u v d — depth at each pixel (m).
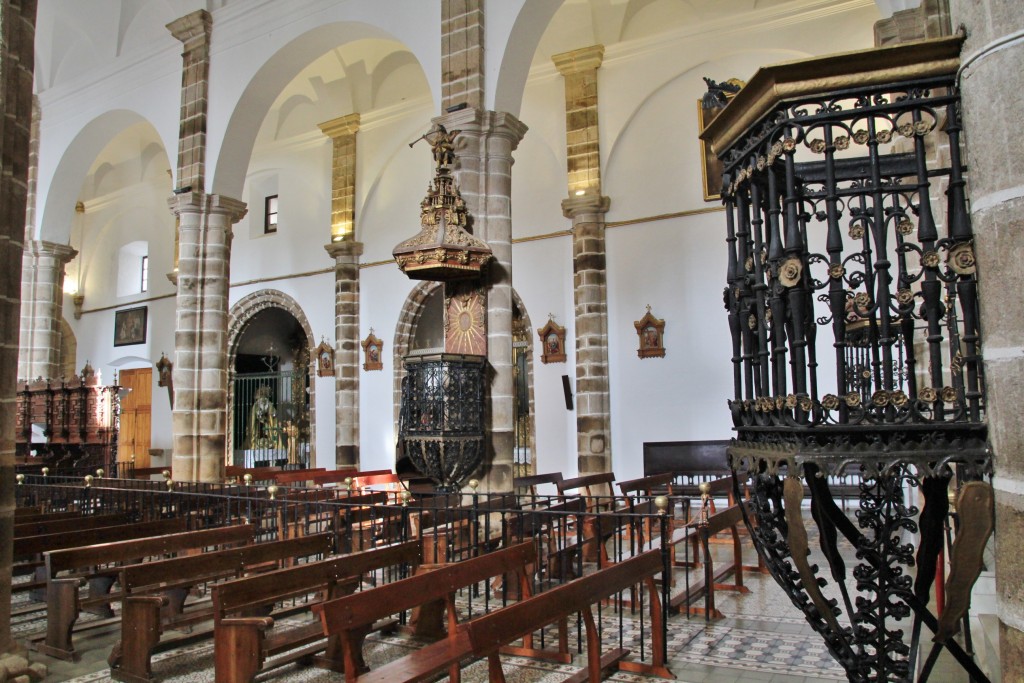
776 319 3.41
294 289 22.44
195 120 15.28
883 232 3.22
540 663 6.15
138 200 26.78
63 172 19.06
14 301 6.07
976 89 2.68
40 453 17.92
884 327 3.19
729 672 5.96
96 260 28.22
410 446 10.81
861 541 3.47
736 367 3.94
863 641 3.37
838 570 3.47
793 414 3.35
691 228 15.99
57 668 6.36
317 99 21.34
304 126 22.12
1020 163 2.51
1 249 5.94
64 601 6.63
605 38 16.73
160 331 25.75
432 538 8.08
